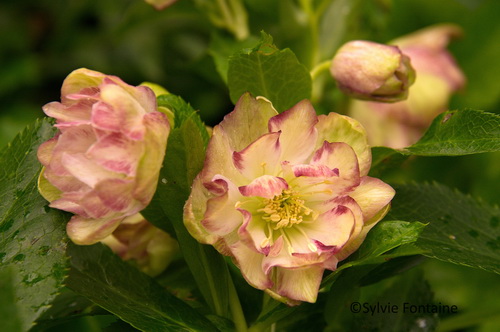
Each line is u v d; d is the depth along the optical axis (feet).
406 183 1.63
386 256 1.44
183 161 1.43
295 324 1.58
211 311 1.53
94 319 1.65
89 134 1.42
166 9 1.93
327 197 1.46
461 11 2.15
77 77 1.42
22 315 1.38
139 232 1.59
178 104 1.48
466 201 1.61
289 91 1.56
